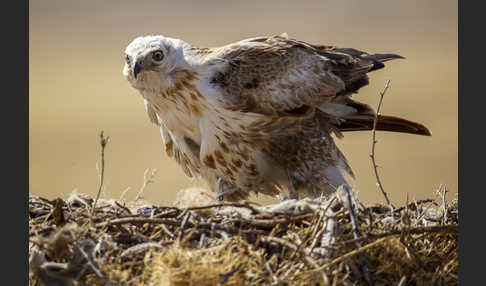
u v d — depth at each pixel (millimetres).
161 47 11250
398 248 8695
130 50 11469
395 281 8742
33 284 8352
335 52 12875
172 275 7910
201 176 12500
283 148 12039
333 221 8617
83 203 10250
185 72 11438
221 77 11695
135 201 11398
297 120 12023
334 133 13070
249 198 12609
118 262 8461
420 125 13117
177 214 9312
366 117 12992
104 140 9141
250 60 11914
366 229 8953
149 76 11398
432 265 9047
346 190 8891
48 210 9688
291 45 12430
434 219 9758
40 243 8594
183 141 12156
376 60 13297
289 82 12031
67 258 8555
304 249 8461
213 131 11672
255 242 8672
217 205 9125
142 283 8219
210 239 8648
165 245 8562
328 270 8211
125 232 9023
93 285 8281
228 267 8094
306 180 12250
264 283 8281
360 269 8680
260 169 12086
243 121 11672
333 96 12383
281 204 9391
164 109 11820
